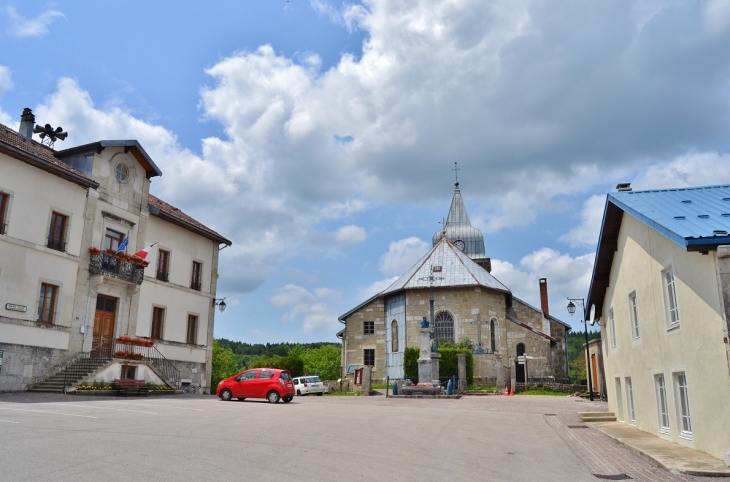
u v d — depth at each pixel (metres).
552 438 14.96
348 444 11.95
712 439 11.07
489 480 9.09
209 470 8.55
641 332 15.57
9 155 24.00
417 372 41.59
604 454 12.40
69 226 26.61
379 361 46.88
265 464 9.27
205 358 35.00
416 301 44.53
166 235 32.75
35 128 31.30
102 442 10.46
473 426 16.91
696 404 11.77
